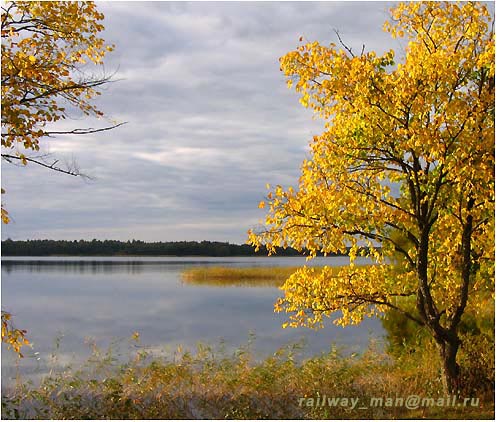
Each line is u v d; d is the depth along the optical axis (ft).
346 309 31.58
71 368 37.81
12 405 29.25
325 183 29.86
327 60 29.07
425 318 31.30
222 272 180.14
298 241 29.55
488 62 26.68
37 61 24.23
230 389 31.58
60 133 23.16
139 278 181.47
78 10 24.98
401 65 28.60
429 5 29.53
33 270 241.96
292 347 38.58
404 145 27.68
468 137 26.58
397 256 36.55
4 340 23.18
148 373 32.63
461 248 31.78
